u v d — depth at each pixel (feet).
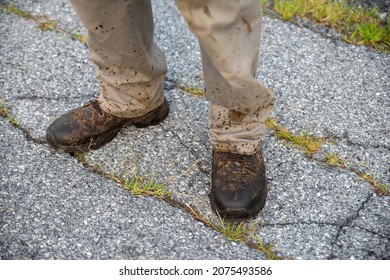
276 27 11.57
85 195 8.91
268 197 8.84
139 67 8.52
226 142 8.53
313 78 10.64
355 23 11.64
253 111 7.85
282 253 8.23
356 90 10.43
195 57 11.05
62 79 10.68
